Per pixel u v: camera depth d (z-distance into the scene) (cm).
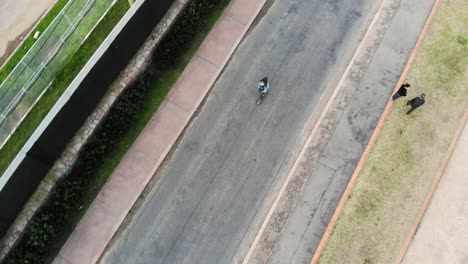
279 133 1731
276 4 1925
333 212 1614
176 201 1644
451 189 1633
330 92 1794
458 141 1702
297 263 1551
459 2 1912
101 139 1636
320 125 1741
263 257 1567
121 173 1662
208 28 1878
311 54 1852
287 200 1636
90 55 1655
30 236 1503
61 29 1548
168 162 1695
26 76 1511
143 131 1720
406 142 1702
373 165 1670
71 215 1597
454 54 1836
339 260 1544
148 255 1578
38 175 1526
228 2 1914
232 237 1595
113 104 1666
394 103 1761
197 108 1772
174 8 1792
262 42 1872
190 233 1603
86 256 1566
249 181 1666
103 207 1622
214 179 1672
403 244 1560
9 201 1448
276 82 1808
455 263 1534
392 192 1631
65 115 1520
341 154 1694
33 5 1852
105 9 1678
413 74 1808
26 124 1570
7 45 1803
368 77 1811
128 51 1680
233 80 1812
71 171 1608
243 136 1730
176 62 1808
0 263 1470
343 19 1908
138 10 1608
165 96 1773
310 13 1917
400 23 1900
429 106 1753
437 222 1590
